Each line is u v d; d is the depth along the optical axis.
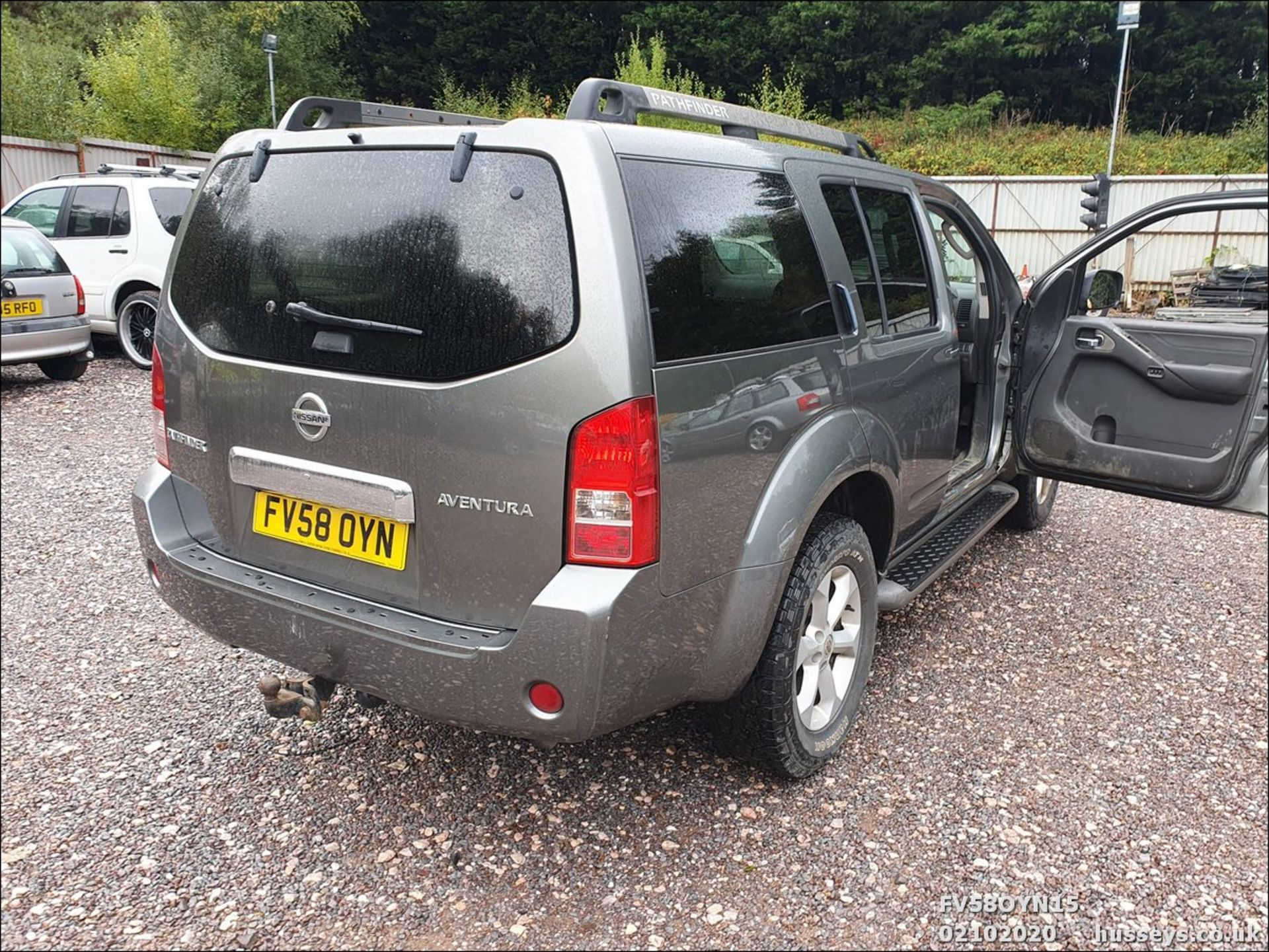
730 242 2.40
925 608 4.17
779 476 2.50
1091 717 3.31
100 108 19.27
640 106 2.47
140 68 19.94
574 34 36.53
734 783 2.85
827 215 2.86
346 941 2.24
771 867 2.50
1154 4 33.88
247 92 24.50
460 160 2.17
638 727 3.15
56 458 6.29
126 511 5.29
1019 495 4.96
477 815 2.69
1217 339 3.40
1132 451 3.65
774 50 37.09
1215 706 3.41
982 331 4.20
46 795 2.76
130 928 2.27
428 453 2.20
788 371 2.54
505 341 2.10
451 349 2.15
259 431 2.49
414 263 2.20
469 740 3.06
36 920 2.28
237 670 3.51
